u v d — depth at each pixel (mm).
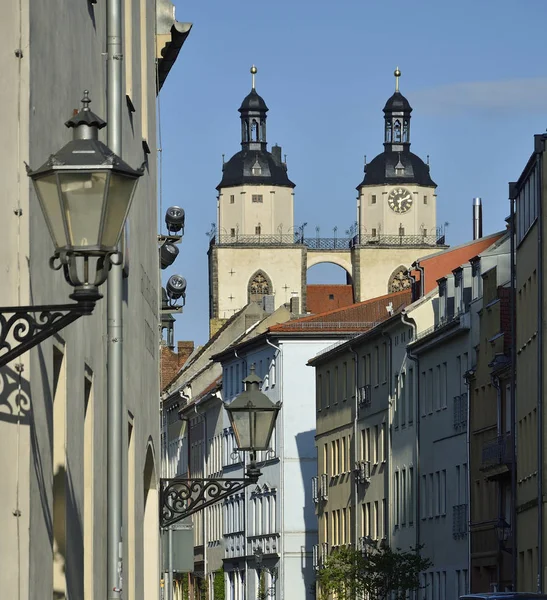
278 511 152375
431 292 114875
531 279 89125
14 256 16297
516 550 91812
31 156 16688
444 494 108125
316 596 141000
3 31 16578
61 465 19172
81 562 20453
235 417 32062
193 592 188125
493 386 98875
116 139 19984
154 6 36219
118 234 13984
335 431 136875
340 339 152500
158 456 36594
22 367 16156
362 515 128375
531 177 88688
